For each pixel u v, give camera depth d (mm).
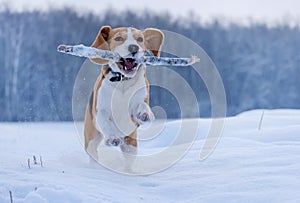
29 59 35719
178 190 4422
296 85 40562
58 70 31844
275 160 5121
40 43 36875
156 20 39906
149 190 4504
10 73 34875
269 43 42844
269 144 6387
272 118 9195
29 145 8086
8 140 9086
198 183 4547
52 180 4422
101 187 4363
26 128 12852
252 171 4750
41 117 20531
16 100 32906
